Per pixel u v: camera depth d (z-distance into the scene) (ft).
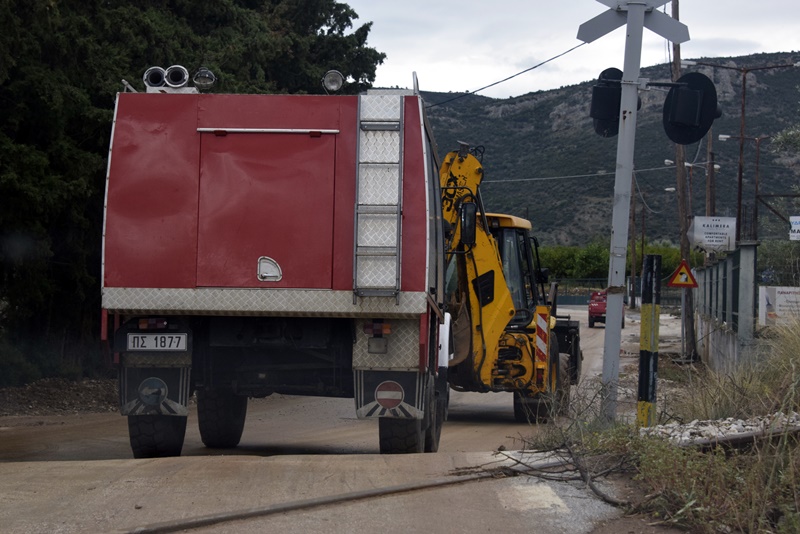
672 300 229.04
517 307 48.88
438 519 19.13
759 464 19.72
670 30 36.86
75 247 54.95
